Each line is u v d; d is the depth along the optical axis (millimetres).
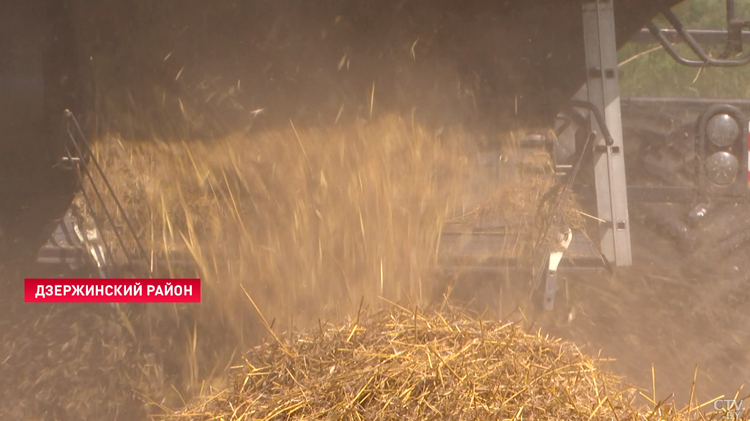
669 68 24531
